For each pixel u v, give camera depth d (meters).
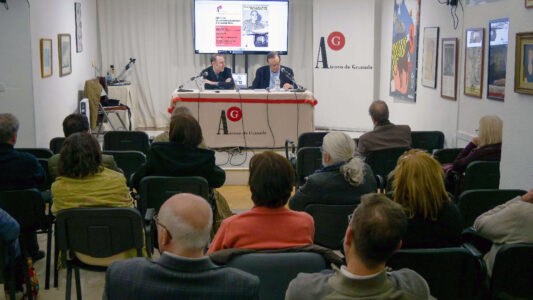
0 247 2.82
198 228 1.66
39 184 3.58
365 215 1.44
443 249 2.16
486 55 5.58
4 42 6.13
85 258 2.95
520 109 3.90
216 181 3.62
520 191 3.04
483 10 5.62
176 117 3.58
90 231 2.84
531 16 3.73
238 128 7.05
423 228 2.28
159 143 3.53
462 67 6.21
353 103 9.56
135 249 2.97
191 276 1.64
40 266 3.99
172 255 1.65
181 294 1.64
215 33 9.46
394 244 1.42
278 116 7.05
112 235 2.86
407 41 8.05
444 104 6.79
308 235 2.20
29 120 6.30
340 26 9.44
